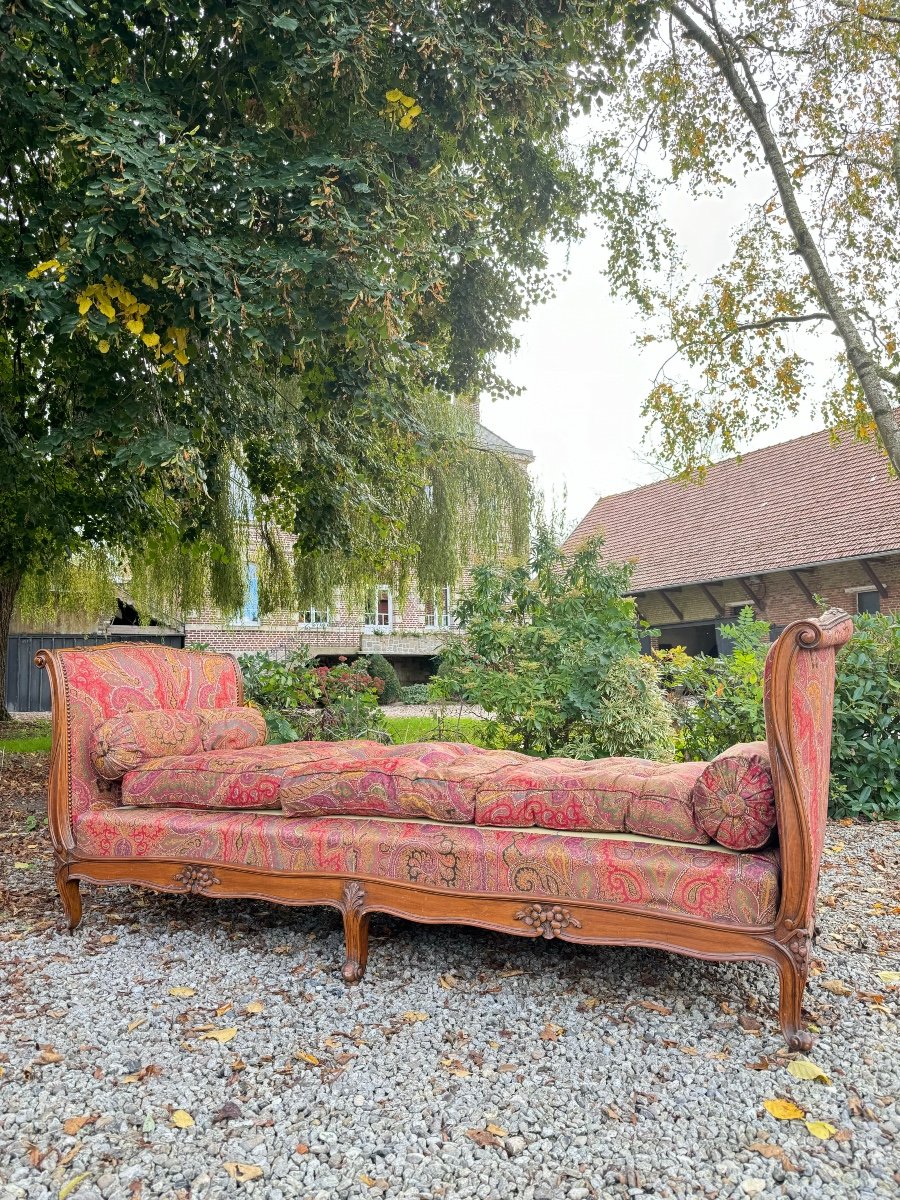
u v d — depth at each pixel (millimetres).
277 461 7645
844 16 7934
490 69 4691
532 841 2527
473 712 7055
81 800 3295
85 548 9750
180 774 3162
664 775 2643
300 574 11242
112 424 4672
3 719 11438
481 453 12453
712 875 2287
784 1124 1868
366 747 3508
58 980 2760
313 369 5754
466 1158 1738
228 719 3855
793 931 2213
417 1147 1780
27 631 17719
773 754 2217
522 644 5477
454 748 3518
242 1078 2074
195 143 4078
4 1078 2092
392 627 20812
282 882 2848
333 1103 1953
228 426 6375
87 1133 1839
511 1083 2049
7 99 4242
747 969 2844
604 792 2504
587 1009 2506
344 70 4406
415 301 4922
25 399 6410
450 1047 2250
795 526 16312
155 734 3422
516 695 5070
